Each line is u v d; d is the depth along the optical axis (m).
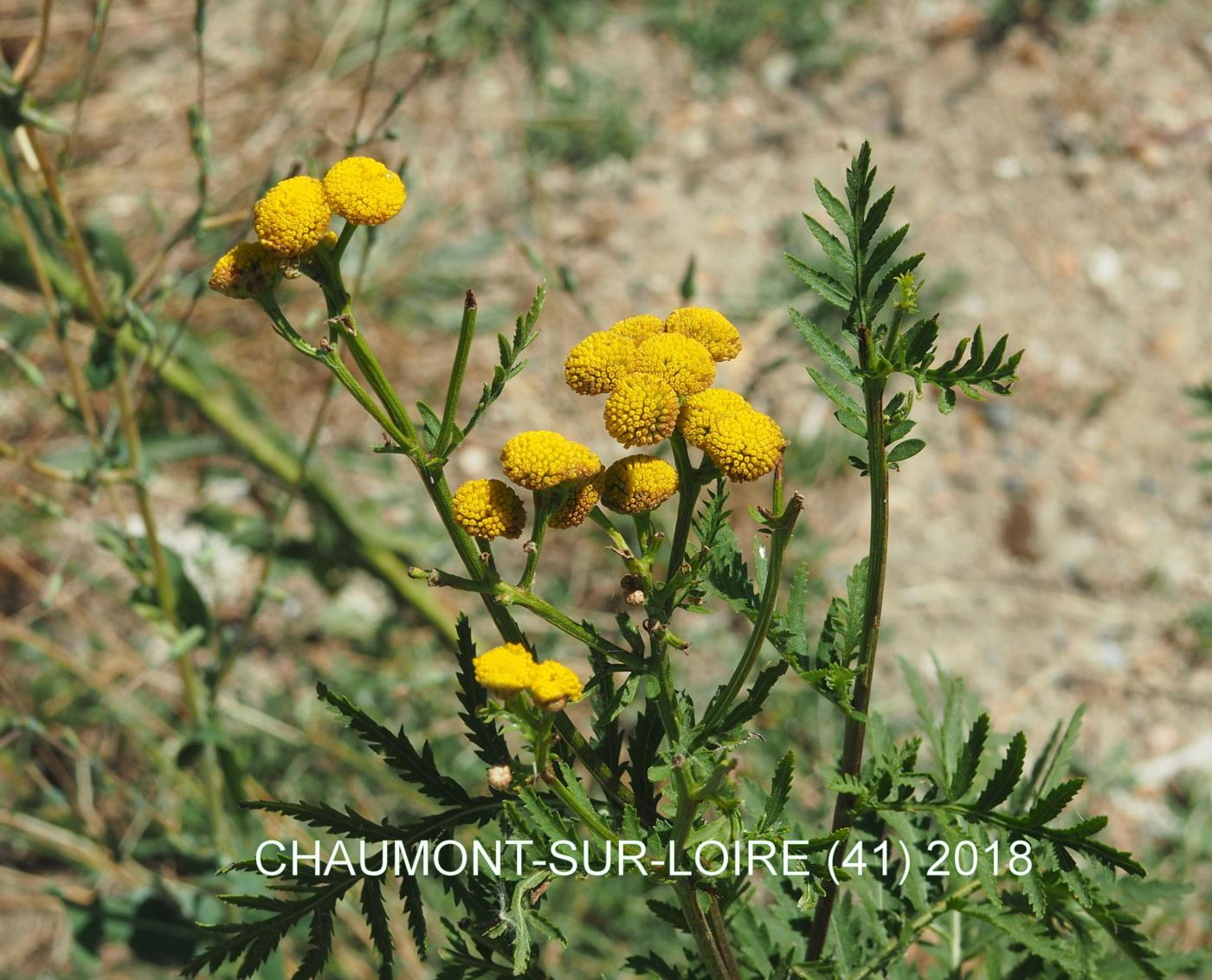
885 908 0.38
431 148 0.93
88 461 0.66
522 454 0.32
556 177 0.93
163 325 0.72
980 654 0.79
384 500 0.79
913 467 0.84
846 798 0.36
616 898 0.64
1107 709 0.77
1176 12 1.00
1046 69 0.97
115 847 0.63
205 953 0.35
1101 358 0.87
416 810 0.69
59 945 0.70
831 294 0.32
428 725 0.71
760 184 0.94
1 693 0.70
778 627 0.34
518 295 0.87
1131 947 0.35
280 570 0.70
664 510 0.74
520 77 0.96
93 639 0.72
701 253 0.91
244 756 0.67
